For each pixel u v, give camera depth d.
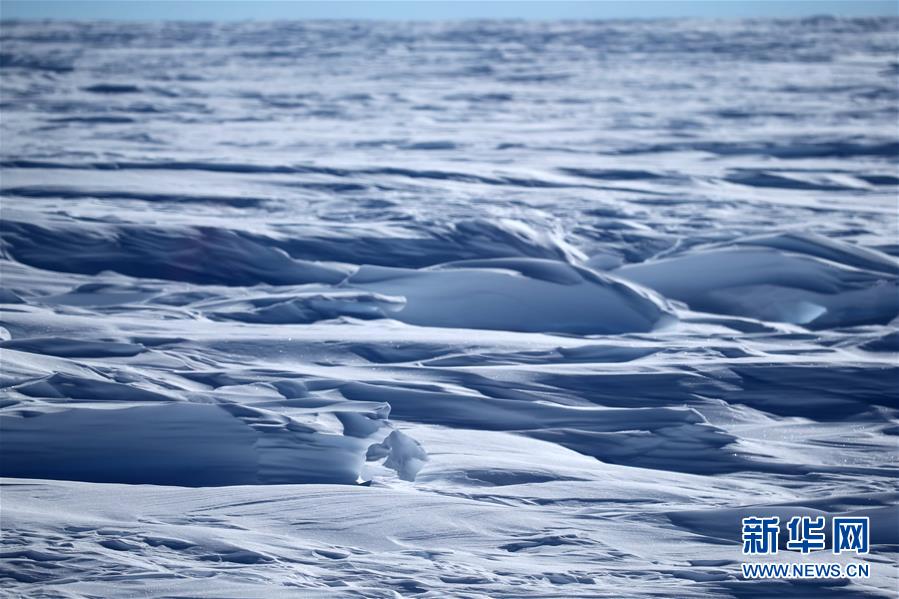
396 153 52.91
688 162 51.34
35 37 160.50
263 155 50.06
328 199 36.69
